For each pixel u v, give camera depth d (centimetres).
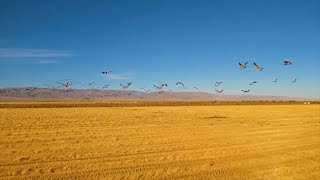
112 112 4678
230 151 1698
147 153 1602
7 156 1482
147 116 3931
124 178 1219
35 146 1727
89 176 1223
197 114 4438
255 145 1889
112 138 2031
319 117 4022
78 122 2991
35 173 1239
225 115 4297
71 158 1469
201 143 1905
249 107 7138
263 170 1384
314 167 1446
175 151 1662
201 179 1245
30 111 4688
